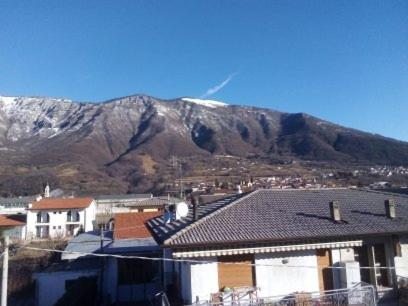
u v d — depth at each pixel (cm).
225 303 1719
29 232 8556
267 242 1831
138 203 7438
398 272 2012
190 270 1789
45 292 2981
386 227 2005
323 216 2102
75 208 8825
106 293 2756
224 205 2220
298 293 1784
